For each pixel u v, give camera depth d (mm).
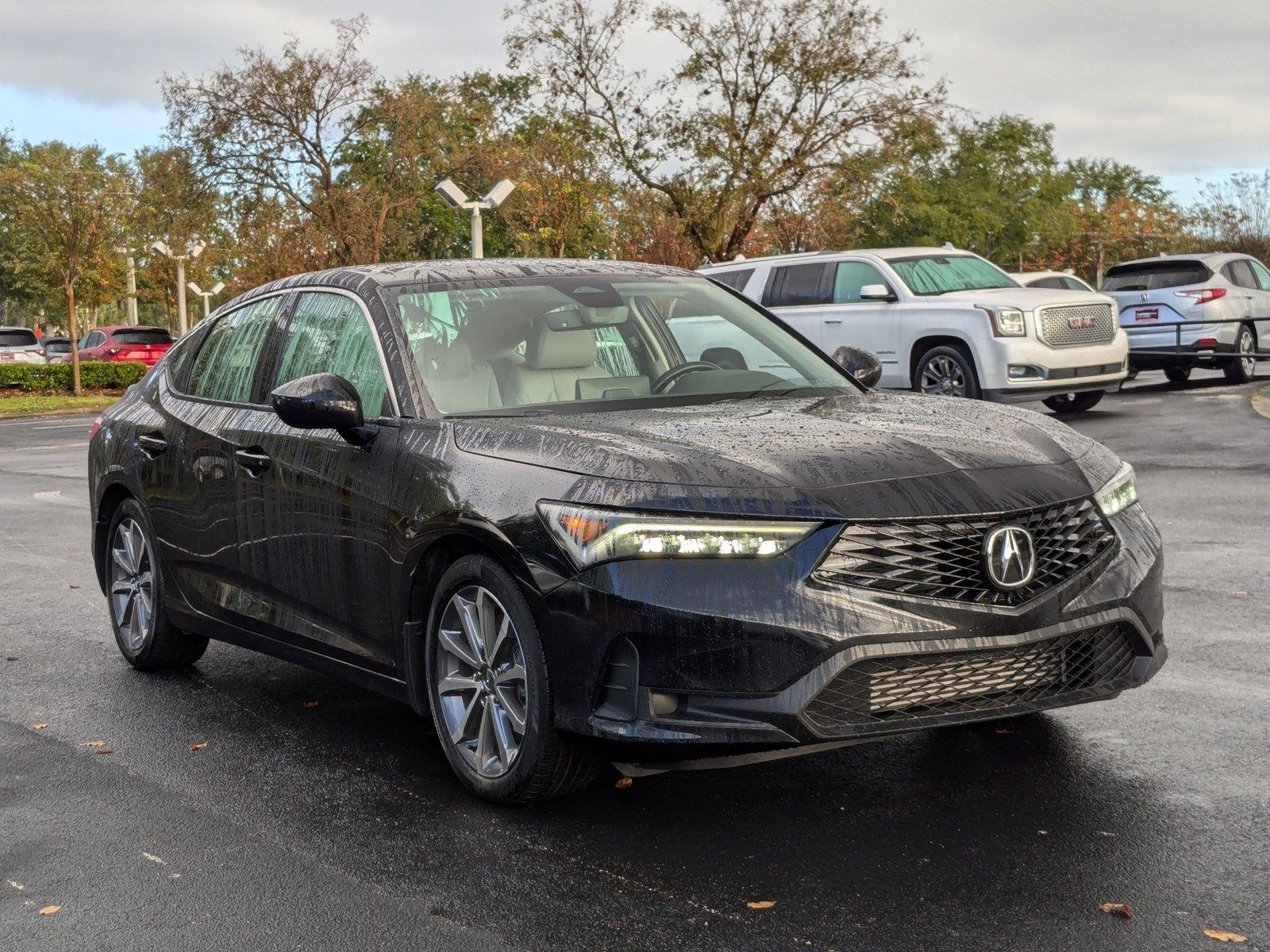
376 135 43062
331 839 4078
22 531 11273
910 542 3752
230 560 5484
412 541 4371
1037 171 79250
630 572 3762
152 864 3918
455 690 4395
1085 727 4848
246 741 5156
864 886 3543
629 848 3891
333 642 4922
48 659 6605
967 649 3738
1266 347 21672
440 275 5238
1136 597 4066
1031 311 15406
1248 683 5340
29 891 3742
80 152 38312
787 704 3645
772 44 35125
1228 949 3115
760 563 3695
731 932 3297
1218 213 48094
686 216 36031
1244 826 3873
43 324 81188
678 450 3982
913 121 35250
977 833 3891
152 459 6031
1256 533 8734
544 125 37531
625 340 5176
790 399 4840
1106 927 3244
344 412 4523
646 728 3750
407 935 3373
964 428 4324
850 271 16703
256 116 40312
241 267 41750
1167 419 16188
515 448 4207
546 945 3277
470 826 4133
